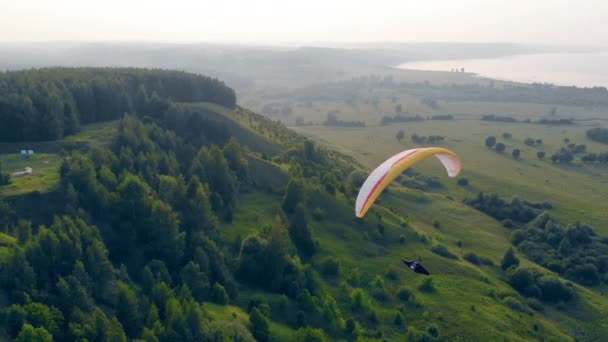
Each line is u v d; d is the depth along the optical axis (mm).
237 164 120062
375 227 113188
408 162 68938
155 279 70188
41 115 121500
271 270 81312
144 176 96688
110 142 120500
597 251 121188
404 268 99750
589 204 165625
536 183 187375
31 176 92625
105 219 82188
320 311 76312
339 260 96750
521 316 88438
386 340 74438
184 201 90438
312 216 110688
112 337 51031
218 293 72125
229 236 95312
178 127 135250
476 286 97438
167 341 54156
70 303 57188
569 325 91812
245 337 59250
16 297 55344
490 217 151875
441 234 130500
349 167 171250
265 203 115125
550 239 128875
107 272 65625
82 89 138375
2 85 130000
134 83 165625
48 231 63844
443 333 78375
